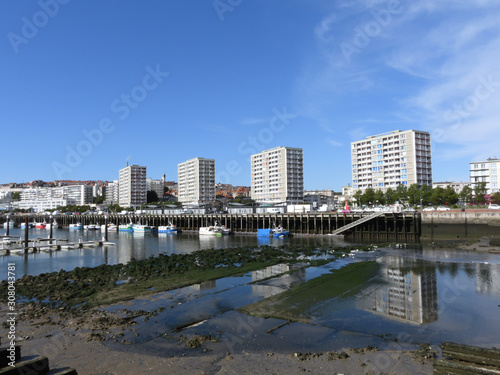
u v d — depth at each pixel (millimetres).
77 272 35531
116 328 18812
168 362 14477
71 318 20844
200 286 28906
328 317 20109
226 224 110250
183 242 78000
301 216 91875
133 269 37000
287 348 15766
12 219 187875
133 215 142250
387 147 137000
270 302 23266
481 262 38938
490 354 12211
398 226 75688
